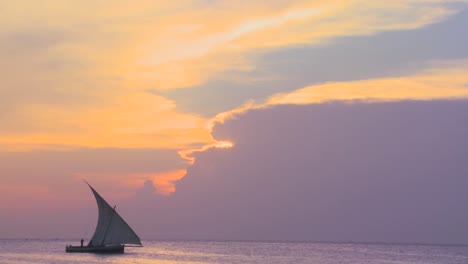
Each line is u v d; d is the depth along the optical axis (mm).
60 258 123438
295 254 194125
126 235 123375
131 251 178500
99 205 124500
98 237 125500
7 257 132750
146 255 150000
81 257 124062
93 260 118875
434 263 155375
